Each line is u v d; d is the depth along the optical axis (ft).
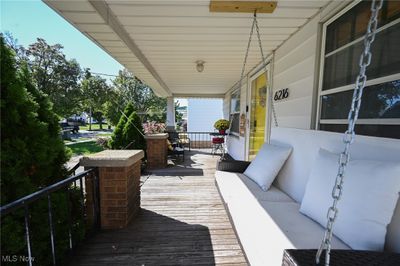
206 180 12.75
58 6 5.71
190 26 8.00
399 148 3.73
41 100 5.77
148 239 6.42
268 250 3.80
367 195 3.62
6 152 4.58
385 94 4.75
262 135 13.41
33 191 4.88
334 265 2.69
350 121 2.65
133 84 55.26
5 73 4.68
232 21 7.63
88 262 5.41
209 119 38.86
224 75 17.48
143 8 6.67
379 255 2.89
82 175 6.09
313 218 4.81
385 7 4.72
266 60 11.89
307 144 6.64
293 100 8.82
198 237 6.51
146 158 16.49
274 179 7.99
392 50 4.57
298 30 8.36
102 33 7.47
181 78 19.10
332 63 6.60
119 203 7.06
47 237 5.16
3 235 4.26
